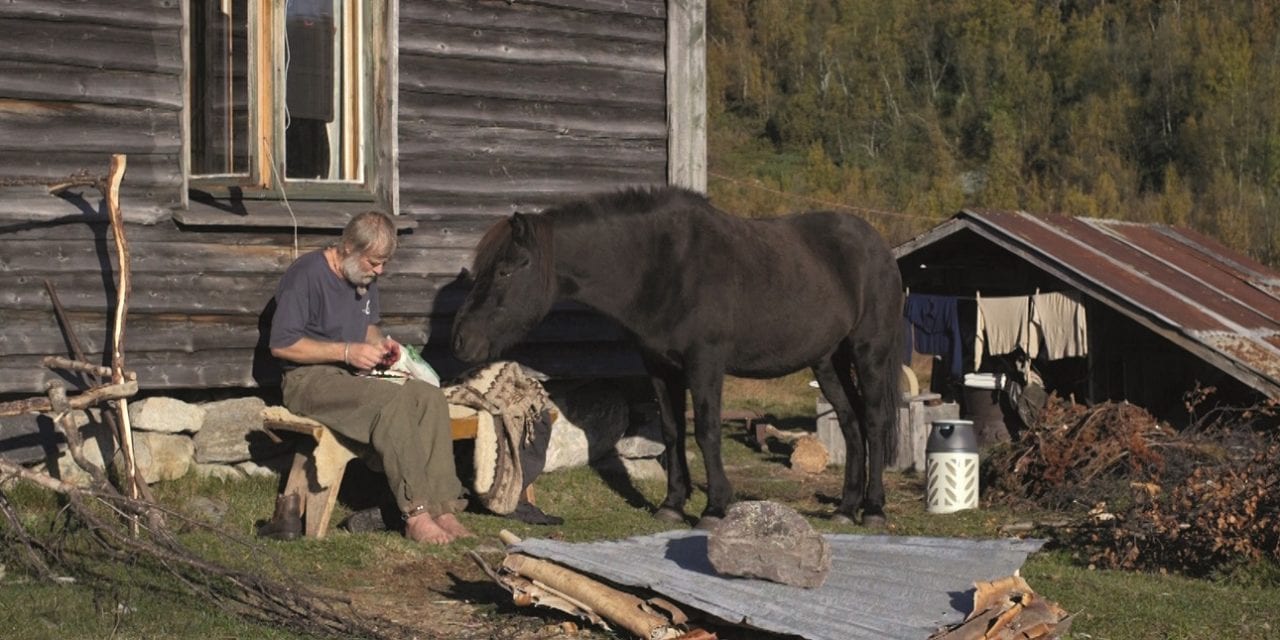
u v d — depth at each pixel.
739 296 7.95
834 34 64.44
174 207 7.62
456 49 8.75
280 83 7.59
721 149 58.88
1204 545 7.82
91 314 7.39
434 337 8.69
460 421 7.54
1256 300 14.38
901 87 61.06
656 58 9.67
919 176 55.00
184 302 7.68
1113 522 8.26
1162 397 14.16
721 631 5.37
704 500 9.18
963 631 5.05
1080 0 64.50
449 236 8.75
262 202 7.98
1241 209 44.66
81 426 7.40
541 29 9.12
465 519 7.71
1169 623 6.32
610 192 7.95
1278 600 6.90
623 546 6.09
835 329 8.59
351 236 7.12
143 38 7.50
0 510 6.39
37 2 7.15
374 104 8.44
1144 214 45.41
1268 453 8.07
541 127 9.14
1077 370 14.32
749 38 66.12
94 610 5.45
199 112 7.92
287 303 7.11
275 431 7.27
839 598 5.37
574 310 9.24
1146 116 53.09
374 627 5.39
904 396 12.16
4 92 7.08
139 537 6.36
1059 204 47.44
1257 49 55.84
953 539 6.30
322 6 8.23
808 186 53.28
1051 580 7.08
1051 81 58.59
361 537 7.02
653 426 9.96
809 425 15.75
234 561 6.38
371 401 6.96
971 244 15.08
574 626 5.59
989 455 10.59
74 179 6.69
